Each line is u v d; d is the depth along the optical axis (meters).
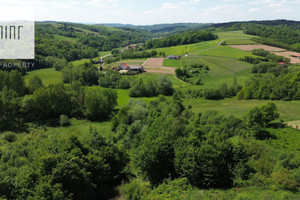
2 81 79.44
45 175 27.25
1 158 40.00
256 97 85.38
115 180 37.12
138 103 79.56
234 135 45.34
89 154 34.50
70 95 80.06
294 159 30.14
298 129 45.06
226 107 75.06
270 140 40.31
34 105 71.25
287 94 76.38
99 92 82.69
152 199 26.70
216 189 27.72
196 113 66.62
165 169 33.97
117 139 55.84
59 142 36.59
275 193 24.77
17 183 27.75
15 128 63.50
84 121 75.69
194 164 29.12
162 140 34.72
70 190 28.67
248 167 30.03
